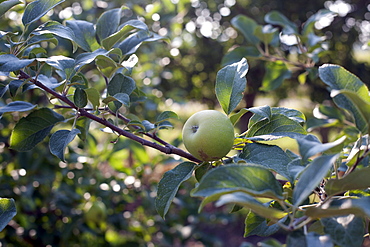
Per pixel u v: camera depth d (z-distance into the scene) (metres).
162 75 1.86
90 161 1.39
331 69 0.53
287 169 0.50
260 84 3.57
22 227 1.39
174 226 1.64
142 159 1.36
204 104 3.99
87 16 1.45
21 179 1.30
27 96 1.29
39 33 0.59
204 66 3.72
